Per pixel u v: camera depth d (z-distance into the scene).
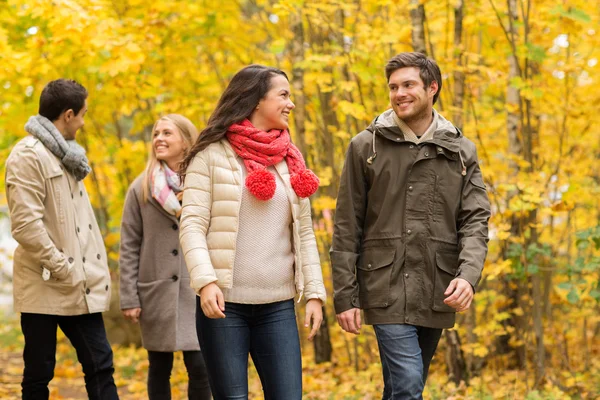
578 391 5.77
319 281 3.29
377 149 3.49
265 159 3.15
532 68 6.80
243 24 7.29
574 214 7.09
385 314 3.41
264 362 3.17
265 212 3.14
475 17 6.17
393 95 3.44
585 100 6.39
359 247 3.58
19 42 6.85
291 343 3.16
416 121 3.49
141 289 4.44
